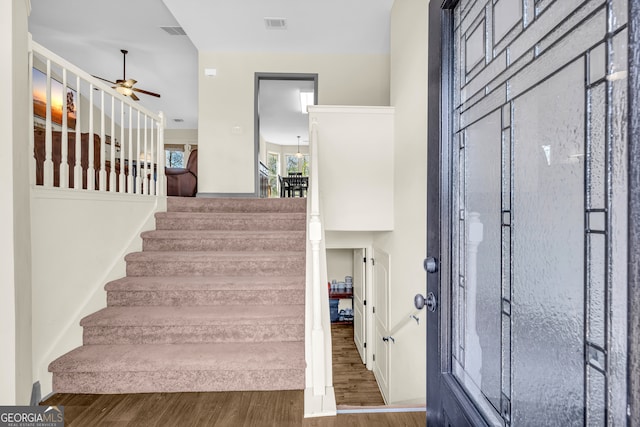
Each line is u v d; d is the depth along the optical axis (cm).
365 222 311
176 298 227
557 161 62
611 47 50
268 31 427
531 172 70
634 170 43
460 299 97
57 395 175
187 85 634
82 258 205
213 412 163
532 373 69
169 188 479
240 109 492
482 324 88
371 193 311
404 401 276
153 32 443
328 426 153
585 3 56
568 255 59
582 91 56
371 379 421
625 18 47
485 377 86
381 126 311
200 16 390
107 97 665
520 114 74
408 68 262
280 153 1094
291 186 908
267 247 283
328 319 195
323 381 176
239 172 496
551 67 64
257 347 197
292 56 492
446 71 102
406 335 269
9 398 135
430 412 107
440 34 103
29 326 152
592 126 54
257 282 231
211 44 465
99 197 223
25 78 148
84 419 157
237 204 343
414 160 246
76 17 405
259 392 180
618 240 48
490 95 86
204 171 495
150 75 586
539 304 67
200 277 248
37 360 167
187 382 180
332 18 394
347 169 310
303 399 174
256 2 361
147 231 286
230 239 280
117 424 153
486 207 87
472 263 93
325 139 308
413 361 251
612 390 49
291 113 759
